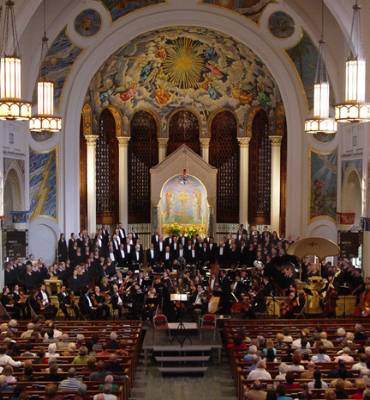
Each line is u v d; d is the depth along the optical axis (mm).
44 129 21922
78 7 29828
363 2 24484
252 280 26078
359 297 24188
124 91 36281
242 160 37094
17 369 14844
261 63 34000
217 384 17719
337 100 30375
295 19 29891
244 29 31875
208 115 37969
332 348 16719
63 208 32406
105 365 15008
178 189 36969
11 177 29609
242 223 37219
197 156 36719
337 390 12508
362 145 27828
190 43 35062
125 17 31516
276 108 35062
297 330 19234
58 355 16031
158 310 22844
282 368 14297
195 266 30578
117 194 37250
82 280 26062
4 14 24266
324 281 24703
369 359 14172
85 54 31906
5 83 16250
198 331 20312
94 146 35344
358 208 30562
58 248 30922
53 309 23156
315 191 32250
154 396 16719
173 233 36125
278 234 35906
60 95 32000
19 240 27766
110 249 31109
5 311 22531
